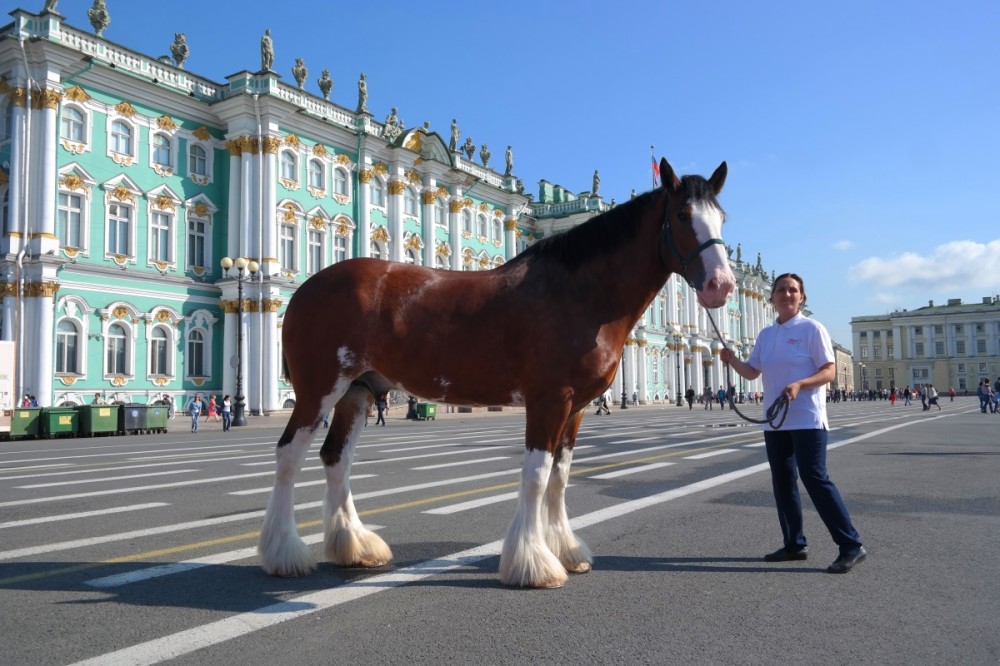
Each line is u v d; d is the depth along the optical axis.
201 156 35.59
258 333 35.22
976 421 30.86
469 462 13.36
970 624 4.16
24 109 28.75
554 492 5.38
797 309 5.71
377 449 16.39
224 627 4.13
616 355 5.14
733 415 40.56
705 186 5.00
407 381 5.26
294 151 37.84
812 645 3.83
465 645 3.83
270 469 12.36
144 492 9.54
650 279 5.19
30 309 28.39
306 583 5.03
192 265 34.75
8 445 20.00
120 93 32.03
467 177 49.91
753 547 6.18
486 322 5.09
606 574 5.28
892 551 5.98
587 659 3.64
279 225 36.91
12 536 6.70
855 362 144.50
